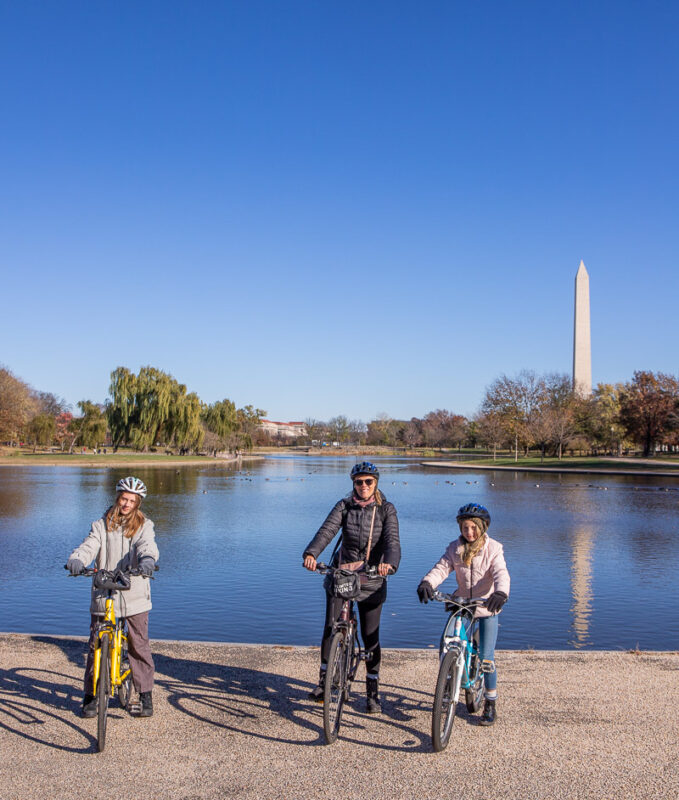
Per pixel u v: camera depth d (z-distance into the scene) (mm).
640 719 5715
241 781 4609
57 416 134875
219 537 24953
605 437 104750
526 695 6297
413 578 17141
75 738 5270
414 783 4582
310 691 6348
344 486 55375
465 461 103188
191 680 6609
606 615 13477
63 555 20672
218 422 117312
